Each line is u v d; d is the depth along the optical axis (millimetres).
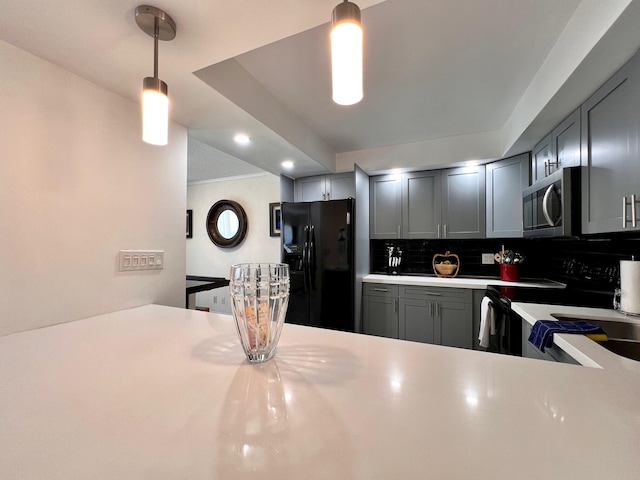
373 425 462
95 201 1346
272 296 756
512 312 1749
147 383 619
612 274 1749
